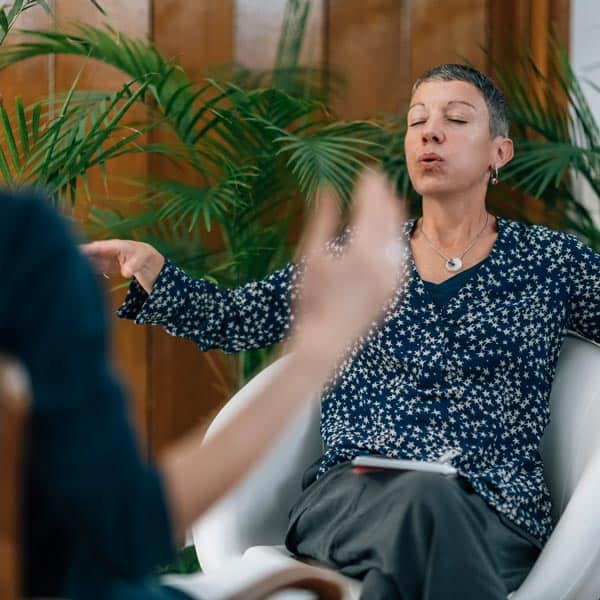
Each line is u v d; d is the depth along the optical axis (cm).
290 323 341
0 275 120
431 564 273
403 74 496
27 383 120
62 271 121
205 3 483
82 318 120
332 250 347
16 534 119
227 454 130
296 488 337
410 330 331
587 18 491
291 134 436
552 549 289
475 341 327
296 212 473
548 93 461
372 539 284
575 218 472
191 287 330
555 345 335
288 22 480
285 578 178
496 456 321
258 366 460
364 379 333
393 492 289
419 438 319
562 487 325
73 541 125
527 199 490
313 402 345
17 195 125
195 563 455
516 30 496
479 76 345
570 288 337
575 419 327
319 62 491
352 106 493
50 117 460
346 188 429
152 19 480
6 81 473
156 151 431
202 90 429
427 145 337
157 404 489
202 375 493
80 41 433
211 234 487
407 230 349
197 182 484
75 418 118
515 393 326
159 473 125
